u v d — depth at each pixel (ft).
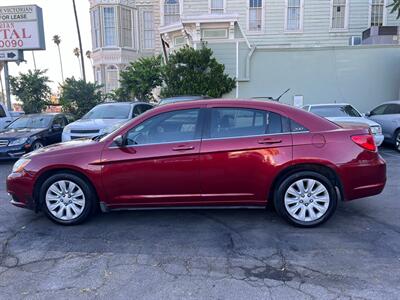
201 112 13.87
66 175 14.08
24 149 28.96
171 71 44.50
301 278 10.03
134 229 13.88
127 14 79.82
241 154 13.38
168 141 13.73
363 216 14.87
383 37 53.01
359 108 45.42
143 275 10.34
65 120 37.88
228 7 67.56
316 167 13.48
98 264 11.06
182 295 9.29
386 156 29.17
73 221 14.26
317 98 45.70
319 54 44.91
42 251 12.07
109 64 78.43
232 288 9.57
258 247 12.07
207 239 12.81
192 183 13.66
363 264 10.76
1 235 13.53
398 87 44.52
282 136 13.44
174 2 70.85
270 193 13.80
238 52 46.09
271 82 45.88
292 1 66.90
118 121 29.35
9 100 50.55
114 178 13.79
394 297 9.03
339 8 66.54
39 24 47.80
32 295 9.41
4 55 48.37
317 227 13.70
